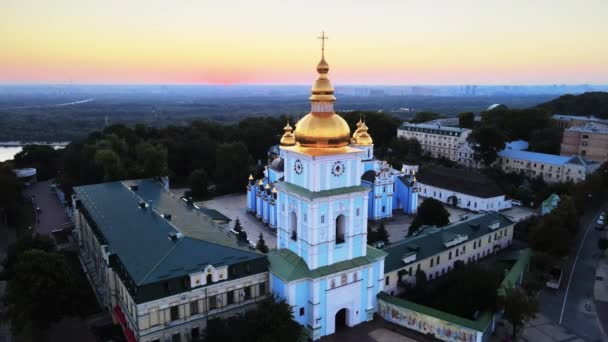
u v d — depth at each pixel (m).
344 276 75.69
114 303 80.12
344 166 73.88
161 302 67.12
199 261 72.38
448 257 102.75
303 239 74.06
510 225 121.25
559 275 101.38
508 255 111.81
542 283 98.75
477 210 157.25
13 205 145.38
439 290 88.44
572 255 116.12
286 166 78.12
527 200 165.50
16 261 87.56
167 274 68.38
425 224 123.12
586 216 146.62
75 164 176.12
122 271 73.94
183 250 73.44
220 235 84.06
